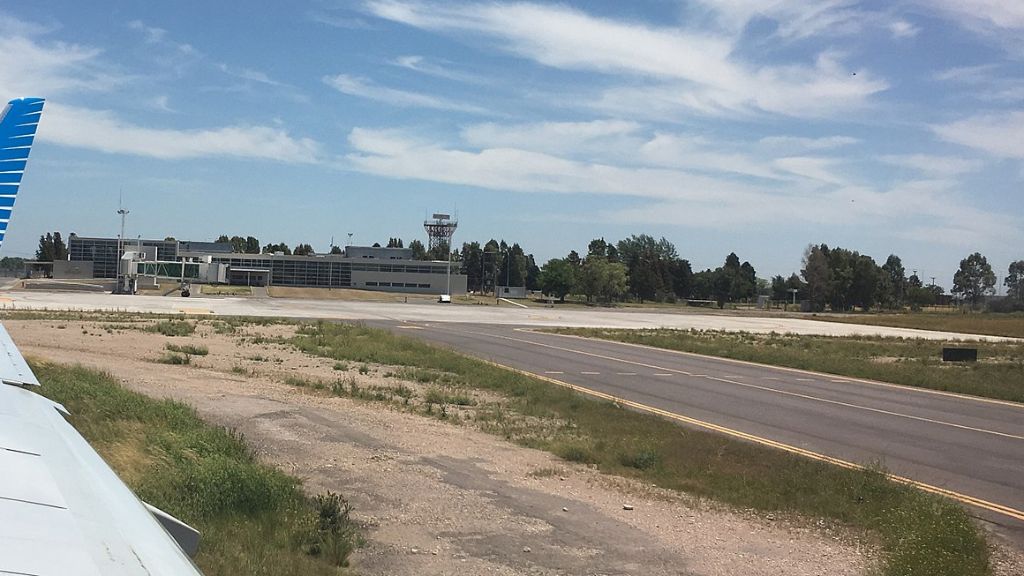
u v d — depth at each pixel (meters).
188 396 15.60
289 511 8.30
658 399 22.27
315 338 34.59
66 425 3.41
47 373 12.86
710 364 33.94
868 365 35.81
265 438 12.36
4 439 2.88
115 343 27.58
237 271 131.88
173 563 2.20
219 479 8.25
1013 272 199.62
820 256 167.62
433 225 183.75
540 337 45.31
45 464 2.73
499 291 166.25
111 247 148.12
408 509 9.23
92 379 13.60
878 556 8.58
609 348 39.72
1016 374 34.81
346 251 165.38
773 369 33.50
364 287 152.62
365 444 12.52
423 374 23.86
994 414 22.70
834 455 15.29
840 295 166.88
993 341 63.91
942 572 7.85
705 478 12.26
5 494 2.35
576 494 10.59
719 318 87.62
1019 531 10.56
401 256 166.38
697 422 18.56
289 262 150.88
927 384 29.98
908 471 14.15
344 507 9.02
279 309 63.09
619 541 8.67
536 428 15.88
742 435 17.08
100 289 95.62
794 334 62.44
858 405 23.16
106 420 9.85
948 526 8.55
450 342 38.56
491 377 23.75
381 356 28.41
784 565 8.30
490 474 11.30
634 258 178.12
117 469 8.20
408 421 15.20
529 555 8.02
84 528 2.24
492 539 8.43
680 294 185.88
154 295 84.31
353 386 19.42
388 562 7.56
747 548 8.84
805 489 11.88
